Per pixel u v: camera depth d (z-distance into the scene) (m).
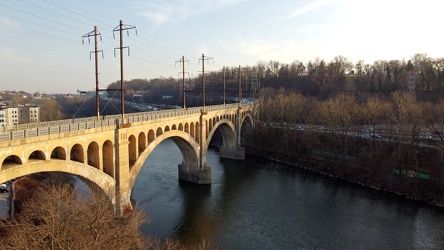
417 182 59.06
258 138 99.94
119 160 42.06
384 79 142.38
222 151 95.12
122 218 35.53
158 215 50.75
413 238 43.50
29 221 29.27
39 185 53.34
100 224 27.16
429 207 54.00
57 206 26.66
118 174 42.19
